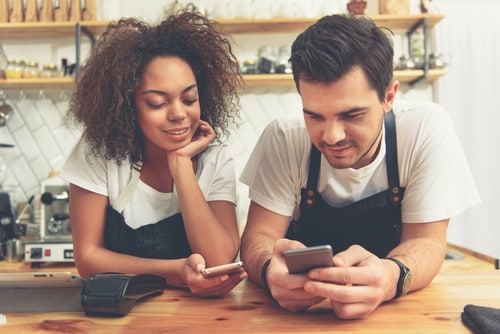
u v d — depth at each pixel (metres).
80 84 1.26
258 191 1.28
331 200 1.28
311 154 1.25
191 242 1.22
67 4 2.68
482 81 2.82
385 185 1.25
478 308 0.74
